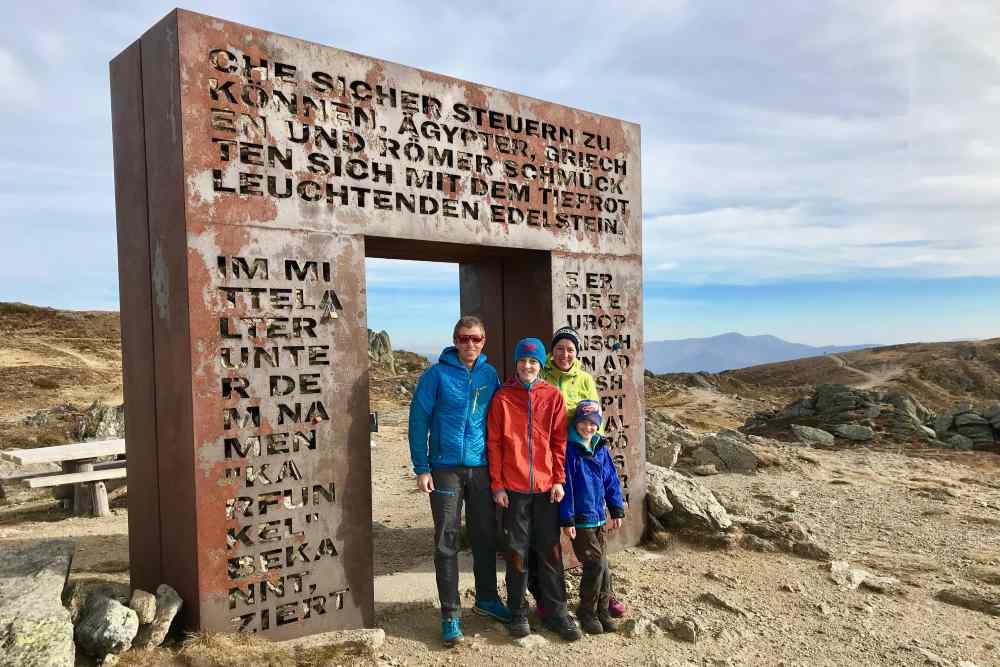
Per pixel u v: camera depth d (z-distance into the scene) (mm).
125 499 7871
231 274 3541
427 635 3941
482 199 4773
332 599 3938
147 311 3795
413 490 8406
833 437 13938
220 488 3482
